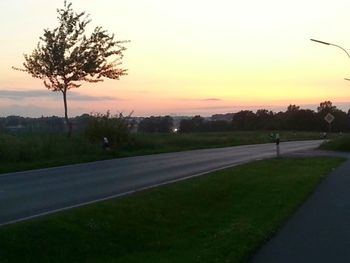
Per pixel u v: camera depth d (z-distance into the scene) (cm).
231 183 1992
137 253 1049
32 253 952
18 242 973
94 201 1484
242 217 1395
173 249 1084
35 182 1983
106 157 3256
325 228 1227
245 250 1004
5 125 3797
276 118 12181
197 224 1333
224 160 3203
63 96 3975
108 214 1254
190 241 1154
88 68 3881
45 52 3866
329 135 8231
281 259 952
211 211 1506
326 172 2511
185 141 5025
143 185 1897
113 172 2386
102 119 3897
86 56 3884
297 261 937
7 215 1265
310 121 11806
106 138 3616
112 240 1098
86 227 1122
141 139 4250
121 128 3947
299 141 6700
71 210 1279
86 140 3625
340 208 1507
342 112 11725
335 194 1788
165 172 2398
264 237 1126
